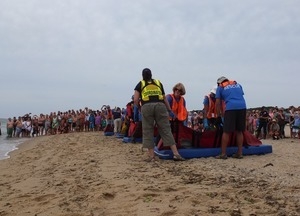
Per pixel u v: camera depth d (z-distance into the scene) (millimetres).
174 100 8203
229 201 4309
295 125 16797
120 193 4992
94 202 4738
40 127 31781
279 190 4723
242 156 7832
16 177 7766
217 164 6949
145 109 7559
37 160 10703
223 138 7637
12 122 31766
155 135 9312
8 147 20672
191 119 20844
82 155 10008
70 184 6094
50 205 4898
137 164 7387
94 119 28844
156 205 4305
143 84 7652
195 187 5059
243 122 7629
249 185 5070
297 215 3717
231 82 7762
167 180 5641
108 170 6879
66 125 29234
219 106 7805
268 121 17078
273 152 8664
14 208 4945
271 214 3791
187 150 7969
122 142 14000
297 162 7000
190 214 3906
